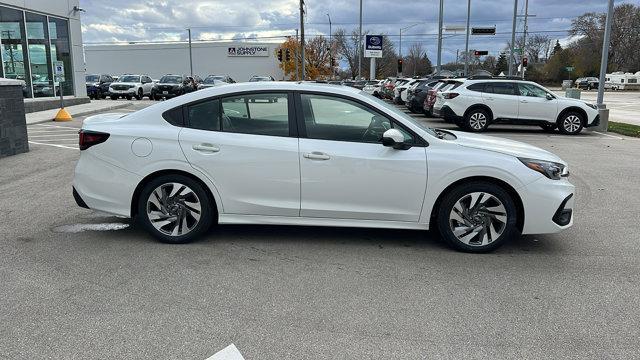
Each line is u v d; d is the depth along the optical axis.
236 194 5.09
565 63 95.94
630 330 3.58
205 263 4.73
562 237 5.63
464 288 4.25
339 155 4.94
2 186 7.71
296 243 5.31
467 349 3.32
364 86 41.69
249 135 5.07
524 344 3.39
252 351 3.27
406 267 4.70
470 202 5.00
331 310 3.84
